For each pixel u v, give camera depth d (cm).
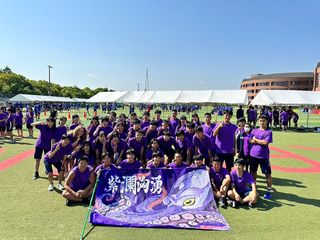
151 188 564
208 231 464
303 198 648
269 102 2358
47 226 475
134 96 2730
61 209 551
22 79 9100
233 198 598
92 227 473
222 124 693
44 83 10750
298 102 2367
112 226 477
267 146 666
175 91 2598
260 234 457
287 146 1466
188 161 738
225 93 2395
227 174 616
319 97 2456
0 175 802
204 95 2422
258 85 12781
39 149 770
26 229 462
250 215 540
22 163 959
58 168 707
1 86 8138
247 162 703
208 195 556
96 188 558
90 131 891
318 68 8612
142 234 450
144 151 771
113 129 876
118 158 735
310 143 1579
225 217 529
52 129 781
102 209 522
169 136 762
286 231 470
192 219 496
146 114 1002
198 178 578
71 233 450
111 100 2730
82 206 569
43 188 686
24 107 5341
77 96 11362
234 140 700
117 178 571
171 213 516
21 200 599
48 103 6078
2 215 518
